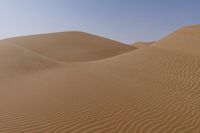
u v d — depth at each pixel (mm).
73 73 14109
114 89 10758
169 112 8312
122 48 41062
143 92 10570
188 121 7629
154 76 13680
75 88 10789
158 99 9688
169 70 14953
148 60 17547
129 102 9078
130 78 13078
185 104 9258
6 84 12422
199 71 14469
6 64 17359
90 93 10039
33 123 7223
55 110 8195
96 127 6938
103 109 8281
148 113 8109
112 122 7281
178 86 11812
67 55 34344
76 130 6750
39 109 8320
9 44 26547
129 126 7059
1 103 9164
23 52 21531
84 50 37406
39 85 11695
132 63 17109
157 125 7227
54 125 7066
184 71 14625
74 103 8820
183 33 26375
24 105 8805
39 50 36625
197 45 21797
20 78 13938
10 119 7543
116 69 15430
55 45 39844
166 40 25000
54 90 10570
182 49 20984
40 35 47812
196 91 11062
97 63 18234
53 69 16172
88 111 8070
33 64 17688
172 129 7023
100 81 12133
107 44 42750
